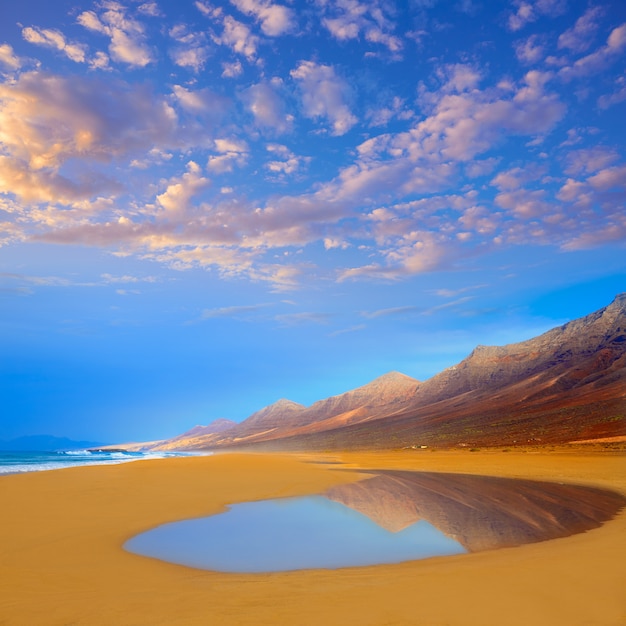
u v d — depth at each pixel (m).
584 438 72.25
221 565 11.13
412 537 14.22
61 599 8.26
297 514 18.53
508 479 31.14
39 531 14.16
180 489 25.22
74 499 20.59
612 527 14.78
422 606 7.34
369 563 11.31
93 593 8.65
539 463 41.91
